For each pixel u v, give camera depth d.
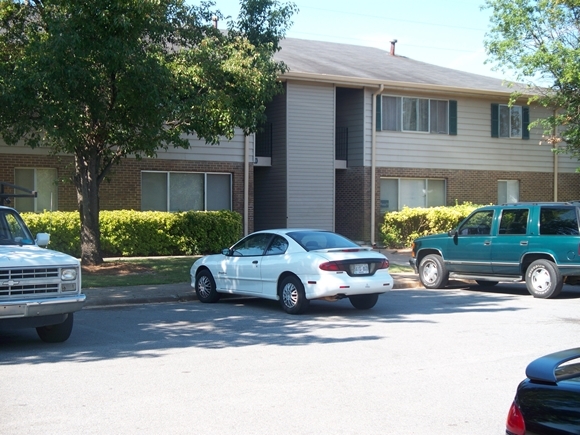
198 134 16.69
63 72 14.08
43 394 7.05
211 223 22.88
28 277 9.16
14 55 15.91
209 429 5.93
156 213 22.08
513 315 12.43
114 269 17.83
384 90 26.70
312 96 25.67
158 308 13.55
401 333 10.56
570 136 24.20
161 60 15.50
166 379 7.66
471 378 7.71
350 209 26.94
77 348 9.49
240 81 16.16
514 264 15.45
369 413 6.41
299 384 7.45
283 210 25.34
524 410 3.71
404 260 22.50
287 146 25.25
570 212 14.80
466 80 29.59
